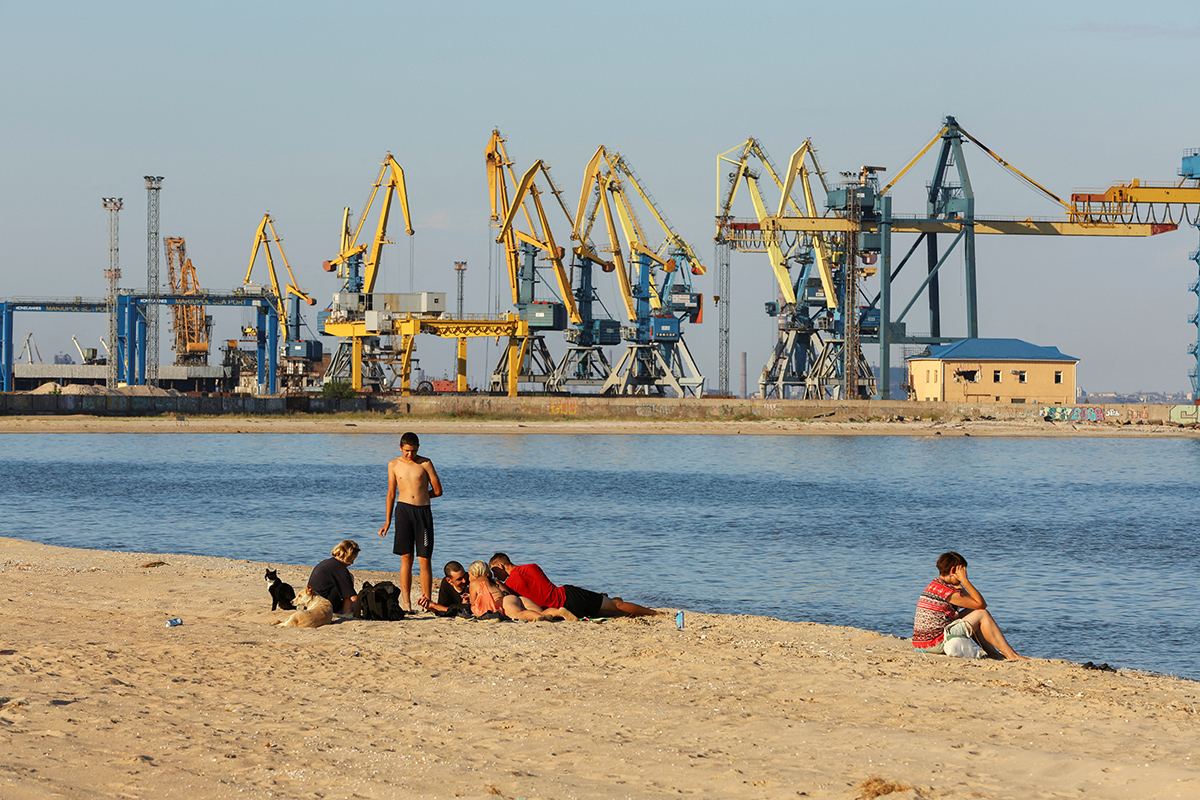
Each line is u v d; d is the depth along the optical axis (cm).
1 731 1322
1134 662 2758
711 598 3647
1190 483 9662
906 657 2044
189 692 1623
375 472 9919
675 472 10550
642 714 1528
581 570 4266
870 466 11644
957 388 19575
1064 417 19225
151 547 4838
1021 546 5284
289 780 1182
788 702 1619
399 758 1279
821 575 4200
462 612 2569
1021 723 1487
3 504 6844
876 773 1225
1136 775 1201
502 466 11275
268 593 2908
